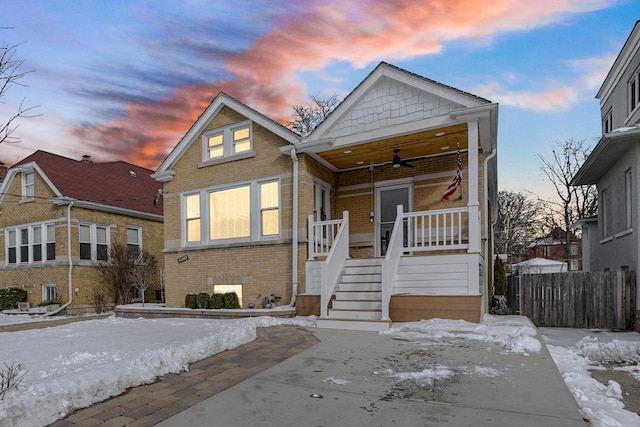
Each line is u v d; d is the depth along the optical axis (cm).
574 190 2980
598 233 1355
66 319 1286
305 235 1046
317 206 1138
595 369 609
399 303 821
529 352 542
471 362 494
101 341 679
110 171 2141
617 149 1033
